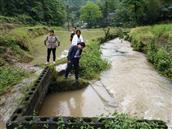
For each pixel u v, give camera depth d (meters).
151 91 11.38
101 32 39.97
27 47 16.94
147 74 14.34
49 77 11.06
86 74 13.13
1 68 12.15
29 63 14.19
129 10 55.44
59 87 11.17
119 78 13.46
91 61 14.93
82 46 11.20
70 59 11.25
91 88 11.62
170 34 17.42
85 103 9.88
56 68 12.67
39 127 6.49
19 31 19.56
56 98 10.46
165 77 13.80
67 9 81.88
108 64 16.59
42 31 33.09
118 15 80.81
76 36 11.16
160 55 15.89
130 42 30.23
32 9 51.41
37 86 9.12
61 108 9.41
